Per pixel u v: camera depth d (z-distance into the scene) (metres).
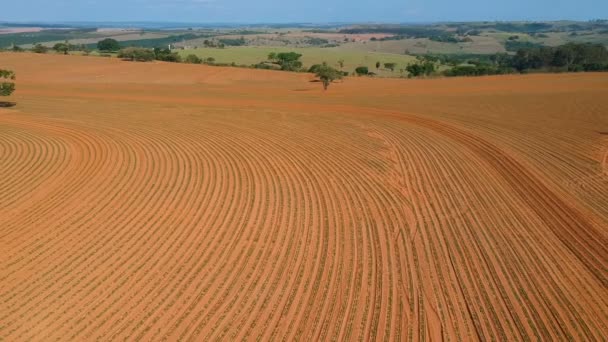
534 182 26.17
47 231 20.36
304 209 22.69
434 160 30.30
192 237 19.88
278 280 16.78
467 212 22.39
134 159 30.12
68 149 32.00
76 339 13.89
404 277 16.98
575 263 17.92
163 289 16.27
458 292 16.12
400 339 13.92
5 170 27.75
